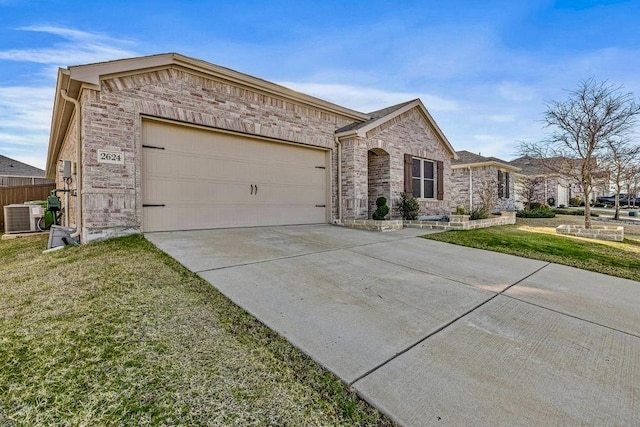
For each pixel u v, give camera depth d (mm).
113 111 5934
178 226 6906
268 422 1706
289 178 8938
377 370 2225
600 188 14906
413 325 2926
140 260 4434
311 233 7555
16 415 1668
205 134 7293
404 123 11141
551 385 2131
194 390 1906
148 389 1890
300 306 3199
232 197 7750
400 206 10812
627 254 6531
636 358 2523
